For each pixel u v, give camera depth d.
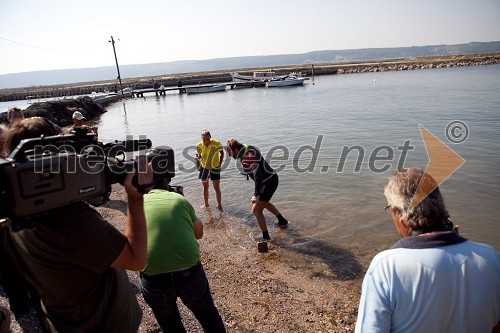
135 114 34.97
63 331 1.87
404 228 1.92
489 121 17.70
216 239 7.27
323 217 8.02
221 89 55.91
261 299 4.98
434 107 23.61
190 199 9.80
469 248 1.75
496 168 10.53
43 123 2.00
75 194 1.63
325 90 45.72
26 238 1.72
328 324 4.45
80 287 1.81
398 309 1.74
